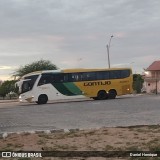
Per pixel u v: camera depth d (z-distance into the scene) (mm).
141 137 13070
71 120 20469
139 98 41406
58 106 33375
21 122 20312
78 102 38781
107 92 42719
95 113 24328
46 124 18906
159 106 28156
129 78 43656
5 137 14117
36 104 40125
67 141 12930
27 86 40406
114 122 18500
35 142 12906
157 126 15695
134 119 19547
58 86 40875
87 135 13984
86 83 42000
